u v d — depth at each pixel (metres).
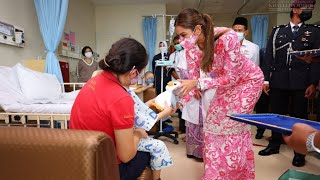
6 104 1.90
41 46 3.68
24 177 0.45
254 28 6.21
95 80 0.96
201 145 2.34
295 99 2.33
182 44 1.46
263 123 0.74
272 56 2.44
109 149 0.46
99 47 6.30
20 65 2.57
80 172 0.42
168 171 2.12
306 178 1.22
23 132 0.46
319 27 2.23
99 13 6.28
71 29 4.85
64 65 4.02
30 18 3.40
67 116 1.82
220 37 1.32
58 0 3.04
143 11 6.25
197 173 2.07
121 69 0.91
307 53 1.36
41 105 1.89
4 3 2.85
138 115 1.12
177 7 6.82
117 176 0.50
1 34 2.73
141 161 1.20
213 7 6.84
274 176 1.98
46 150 0.43
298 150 0.54
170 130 3.23
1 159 0.45
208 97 2.13
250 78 1.42
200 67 1.50
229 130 1.44
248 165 1.54
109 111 0.86
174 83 1.41
